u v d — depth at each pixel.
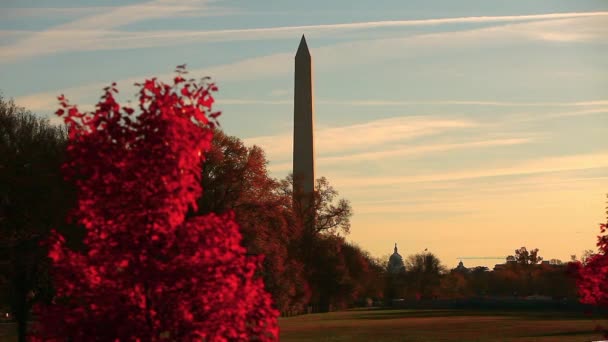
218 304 16.69
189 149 17.02
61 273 16.98
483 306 166.62
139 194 16.73
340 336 73.31
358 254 137.50
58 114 17.39
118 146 17.02
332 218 111.56
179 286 16.53
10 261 47.12
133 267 16.67
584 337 65.25
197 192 17.22
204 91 17.59
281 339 69.62
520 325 89.12
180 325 16.52
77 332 16.67
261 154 72.62
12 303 54.34
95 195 16.92
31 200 47.38
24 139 50.44
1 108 51.50
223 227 17.11
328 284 112.81
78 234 45.78
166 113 17.12
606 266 29.25
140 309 16.62
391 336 72.56
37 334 17.14
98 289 16.75
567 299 158.38
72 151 17.08
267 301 17.30
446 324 94.50
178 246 16.95
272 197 74.00
